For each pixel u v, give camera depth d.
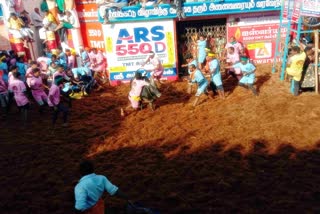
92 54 14.84
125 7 13.23
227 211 6.02
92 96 13.20
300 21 11.20
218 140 8.72
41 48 18.06
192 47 14.69
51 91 10.10
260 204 6.15
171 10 13.38
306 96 10.96
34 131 10.34
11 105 12.87
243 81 11.47
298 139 8.39
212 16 14.02
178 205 6.30
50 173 7.84
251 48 14.66
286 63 12.71
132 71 14.30
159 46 14.04
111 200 6.58
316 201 6.13
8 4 15.16
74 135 9.80
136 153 8.45
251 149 8.10
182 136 9.13
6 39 15.66
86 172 5.10
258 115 9.95
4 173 8.02
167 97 12.39
